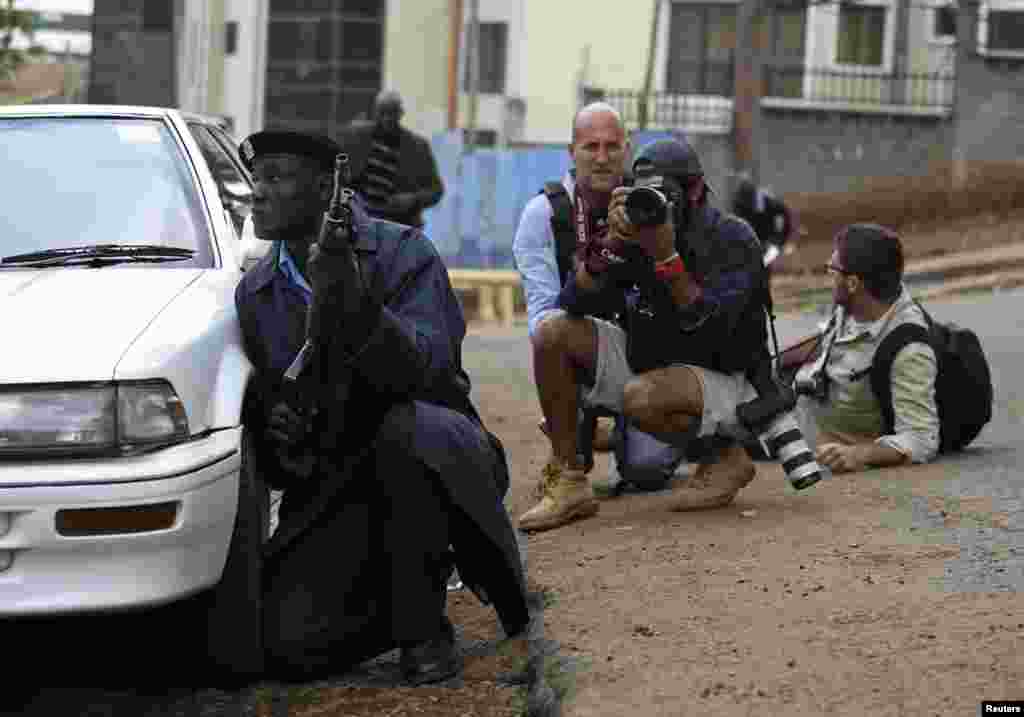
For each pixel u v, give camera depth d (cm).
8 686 582
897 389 809
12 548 507
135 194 667
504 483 602
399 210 1366
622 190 645
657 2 3262
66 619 650
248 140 559
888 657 498
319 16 4034
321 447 563
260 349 577
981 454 846
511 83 3675
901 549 623
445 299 580
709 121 3550
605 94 3631
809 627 533
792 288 2656
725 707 471
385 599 568
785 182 3344
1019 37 3384
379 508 559
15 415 516
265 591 570
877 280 808
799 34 3497
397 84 3956
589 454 750
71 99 4941
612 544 670
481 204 2755
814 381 833
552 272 735
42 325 547
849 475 785
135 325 548
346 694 552
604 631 553
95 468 513
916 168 3338
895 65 3488
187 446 533
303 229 561
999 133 3306
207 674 573
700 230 671
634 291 682
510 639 590
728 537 662
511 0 3684
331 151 557
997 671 479
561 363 699
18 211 657
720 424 685
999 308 1942
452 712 528
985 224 3184
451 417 556
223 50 4266
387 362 534
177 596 524
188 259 641
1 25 2120
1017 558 600
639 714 473
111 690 575
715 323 668
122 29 4378
